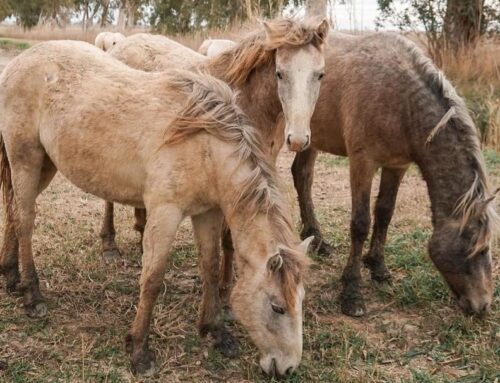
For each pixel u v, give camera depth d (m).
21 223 3.96
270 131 4.09
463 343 3.80
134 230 5.59
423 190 7.12
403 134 4.02
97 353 3.58
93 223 5.73
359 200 4.29
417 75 4.00
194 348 3.72
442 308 4.32
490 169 7.36
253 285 3.05
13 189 4.02
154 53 4.85
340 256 5.26
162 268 3.36
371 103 4.14
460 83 10.03
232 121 3.30
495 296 4.43
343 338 3.85
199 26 21.72
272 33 3.68
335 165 8.20
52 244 5.14
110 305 4.21
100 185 3.61
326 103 4.59
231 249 4.11
